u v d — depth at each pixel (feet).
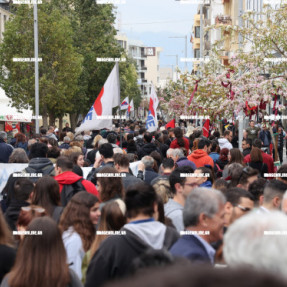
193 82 87.04
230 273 4.44
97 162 38.04
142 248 16.90
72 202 21.01
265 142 83.92
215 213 15.88
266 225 7.47
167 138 74.33
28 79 138.51
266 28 65.16
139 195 17.49
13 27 142.00
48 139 58.34
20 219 21.39
